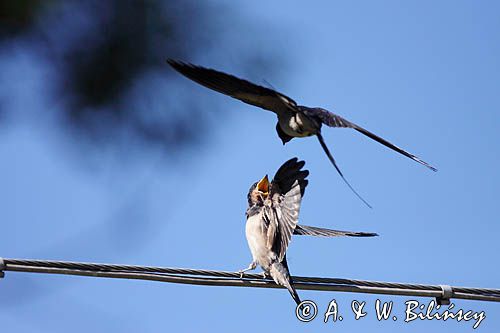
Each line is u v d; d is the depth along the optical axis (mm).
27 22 6758
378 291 14086
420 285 14086
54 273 12133
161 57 7305
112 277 12633
